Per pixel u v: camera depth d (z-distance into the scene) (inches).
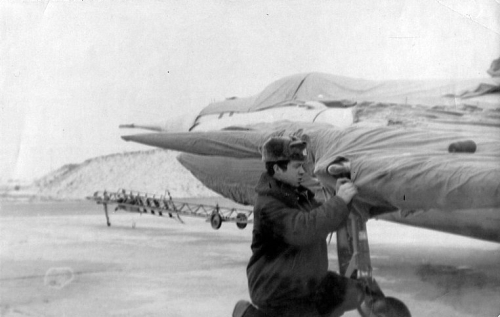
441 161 201.5
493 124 211.3
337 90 202.2
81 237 181.9
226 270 188.5
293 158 191.5
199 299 186.4
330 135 197.8
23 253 177.9
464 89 213.8
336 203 192.9
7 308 176.1
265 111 195.3
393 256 200.1
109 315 181.6
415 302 201.6
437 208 201.9
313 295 192.4
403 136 203.2
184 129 189.3
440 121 208.4
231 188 191.3
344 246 195.5
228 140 191.2
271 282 189.5
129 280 183.6
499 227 207.8
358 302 197.0
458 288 207.2
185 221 189.0
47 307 178.4
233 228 190.9
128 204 185.6
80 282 180.5
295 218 189.6
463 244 206.7
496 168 204.5
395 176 198.2
